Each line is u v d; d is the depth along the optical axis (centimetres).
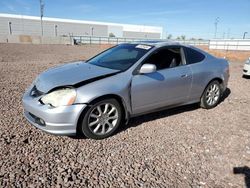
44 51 2277
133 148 373
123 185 287
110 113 397
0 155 332
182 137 419
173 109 559
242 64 1644
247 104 624
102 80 387
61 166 317
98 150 362
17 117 467
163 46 471
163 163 337
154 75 437
